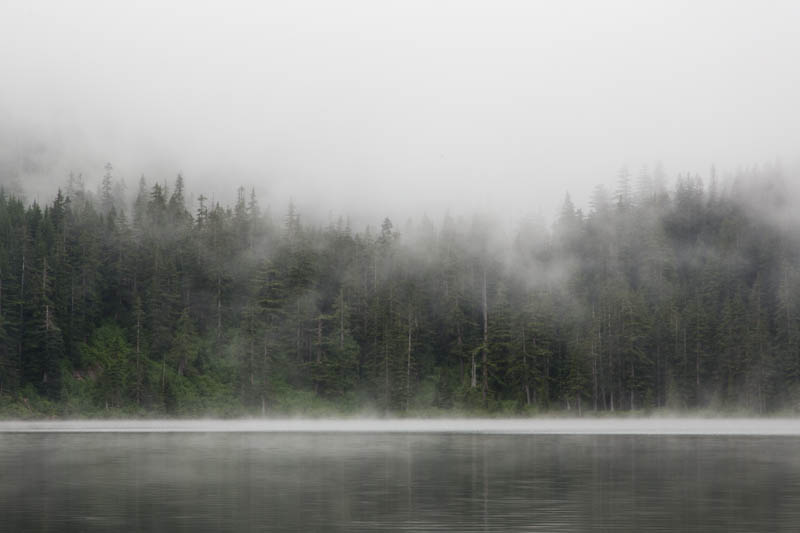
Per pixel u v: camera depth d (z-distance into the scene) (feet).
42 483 117.39
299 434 252.21
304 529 80.94
